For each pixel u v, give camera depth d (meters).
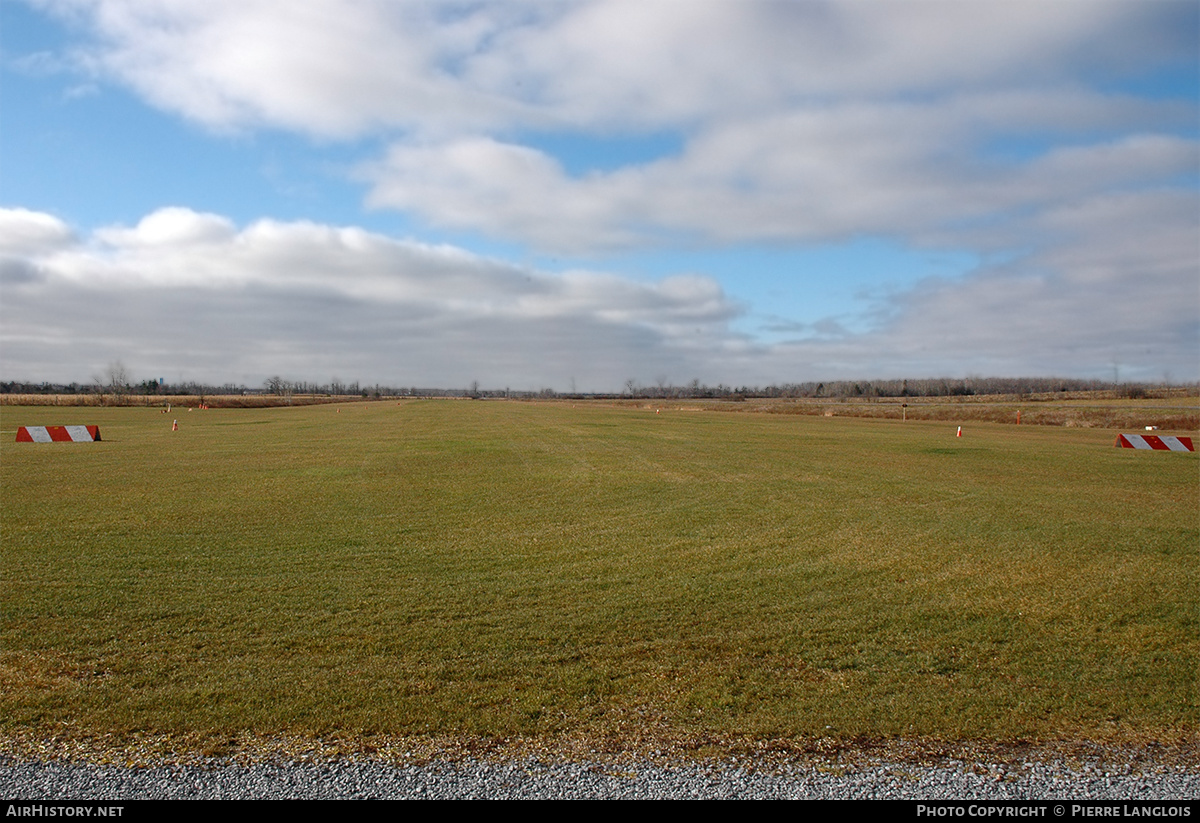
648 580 7.83
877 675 5.18
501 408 81.50
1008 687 4.96
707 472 18.00
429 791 3.56
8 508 12.20
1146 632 6.20
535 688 4.89
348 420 47.19
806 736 4.21
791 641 5.91
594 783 3.66
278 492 14.20
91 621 6.29
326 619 6.40
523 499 13.53
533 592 7.32
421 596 7.15
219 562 8.52
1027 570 8.38
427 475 17.08
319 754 3.94
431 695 4.75
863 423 47.88
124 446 25.11
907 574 8.16
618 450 24.16
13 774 3.70
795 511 12.38
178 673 5.10
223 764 3.82
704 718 4.44
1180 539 10.23
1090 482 16.56
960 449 25.81
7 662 5.30
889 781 3.72
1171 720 4.46
